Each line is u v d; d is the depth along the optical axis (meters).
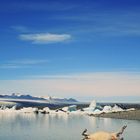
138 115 108.31
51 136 60.47
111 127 76.81
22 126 81.44
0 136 61.06
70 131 68.44
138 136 55.75
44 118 114.31
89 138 8.88
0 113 152.12
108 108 132.88
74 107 150.88
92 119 106.38
